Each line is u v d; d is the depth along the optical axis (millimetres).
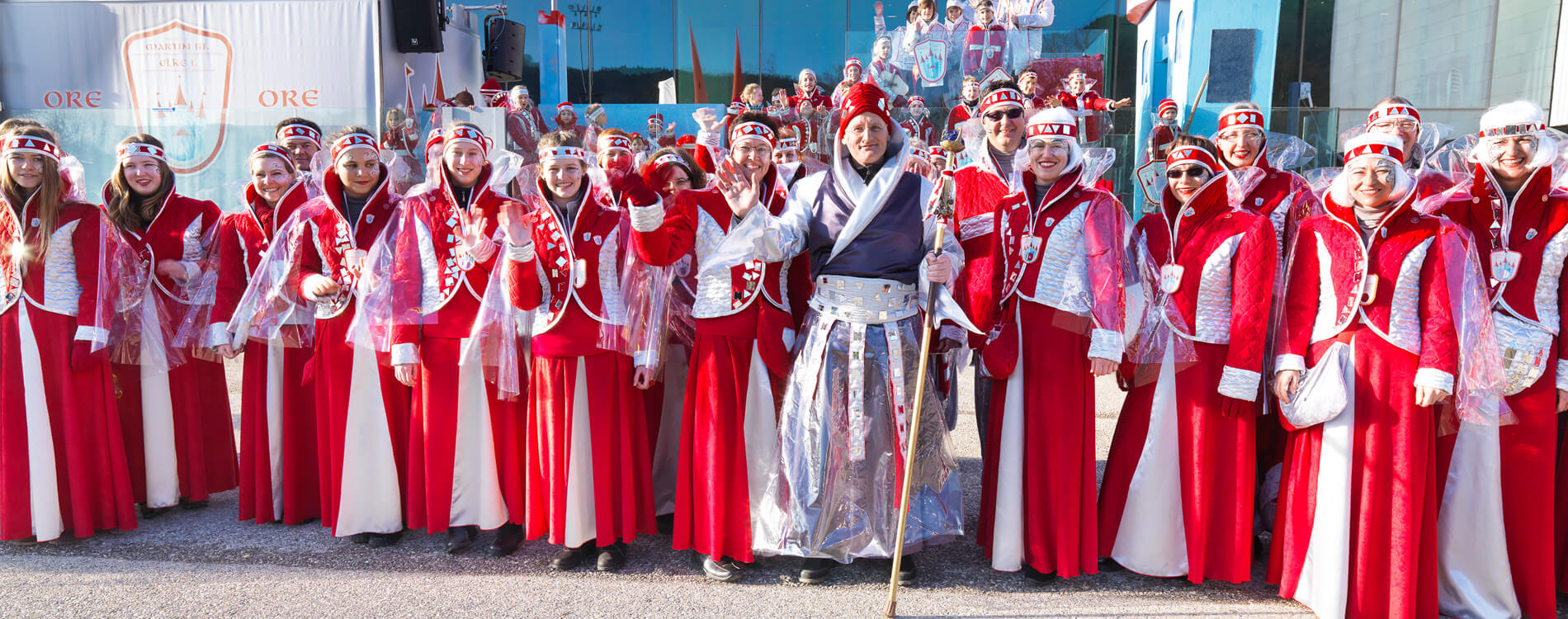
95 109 7891
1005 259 3123
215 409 3996
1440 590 2938
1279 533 3020
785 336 3123
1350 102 9430
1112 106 8180
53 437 3453
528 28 13109
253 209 3646
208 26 8070
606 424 3195
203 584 3109
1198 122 8461
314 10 8039
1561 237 2850
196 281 3764
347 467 3416
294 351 3617
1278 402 3074
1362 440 2793
